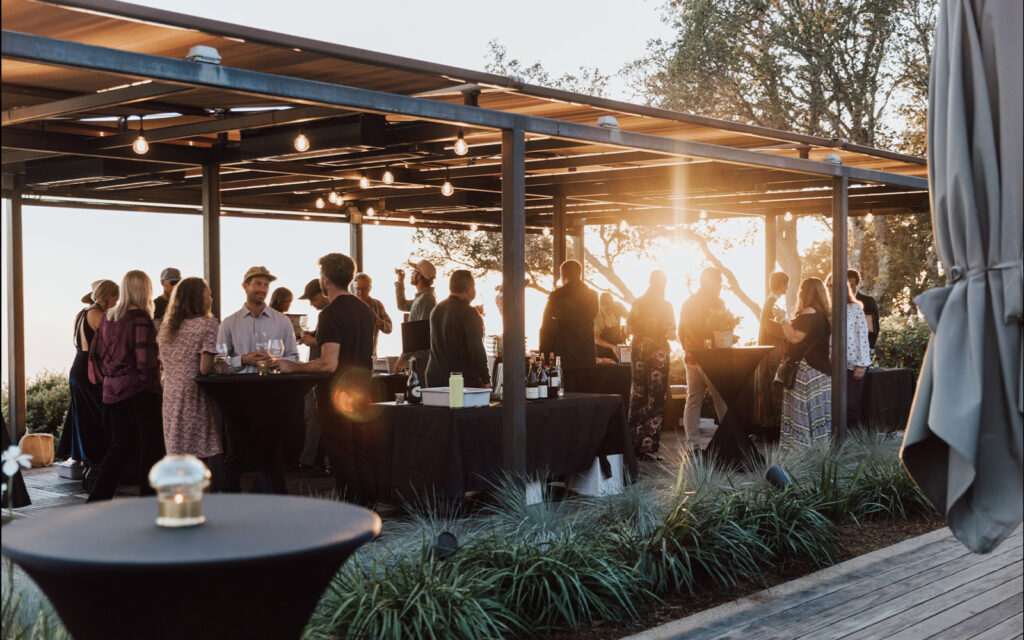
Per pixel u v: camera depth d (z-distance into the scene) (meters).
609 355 10.77
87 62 4.32
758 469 7.56
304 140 7.98
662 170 11.10
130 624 2.23
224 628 2.27
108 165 9.75
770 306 9.84
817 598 5.21
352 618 4.30
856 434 9.07
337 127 7.99
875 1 19.33
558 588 4.86
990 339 3.54
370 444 6.96
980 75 3.57
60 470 9.25
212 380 6.16
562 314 9.24
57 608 2.31
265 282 6.80
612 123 7.05
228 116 7.80
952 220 3.62
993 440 3.51
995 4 3.54
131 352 6.92
